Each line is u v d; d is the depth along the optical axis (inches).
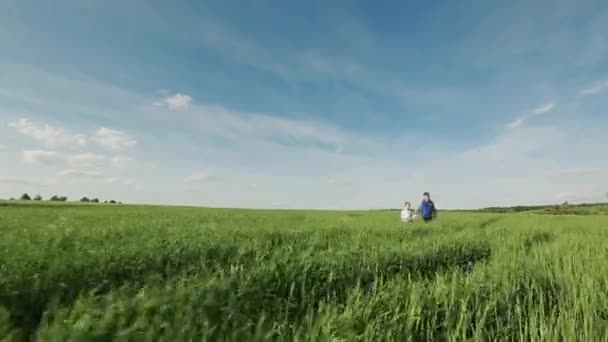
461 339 186.5
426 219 926.4
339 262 295.4
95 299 197.5
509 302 222.4
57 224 562.3
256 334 173.3
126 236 407.5
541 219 1283.2
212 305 199.2
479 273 283.1
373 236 496.4
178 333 166.4
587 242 507.8
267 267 272.5
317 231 522.9
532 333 184.2
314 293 240.1
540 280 273.7
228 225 623.8
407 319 194.9
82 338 158.2
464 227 763.4
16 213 1010.1
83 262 269.7
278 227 603.2
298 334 172.9
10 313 191.0
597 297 238.1
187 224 624.7
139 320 170.9
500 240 522.6
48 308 194.1
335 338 167.9
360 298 226.4
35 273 242.4
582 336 184.4
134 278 262.2
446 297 227.8
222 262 302.0
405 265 328.5
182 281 226.8
